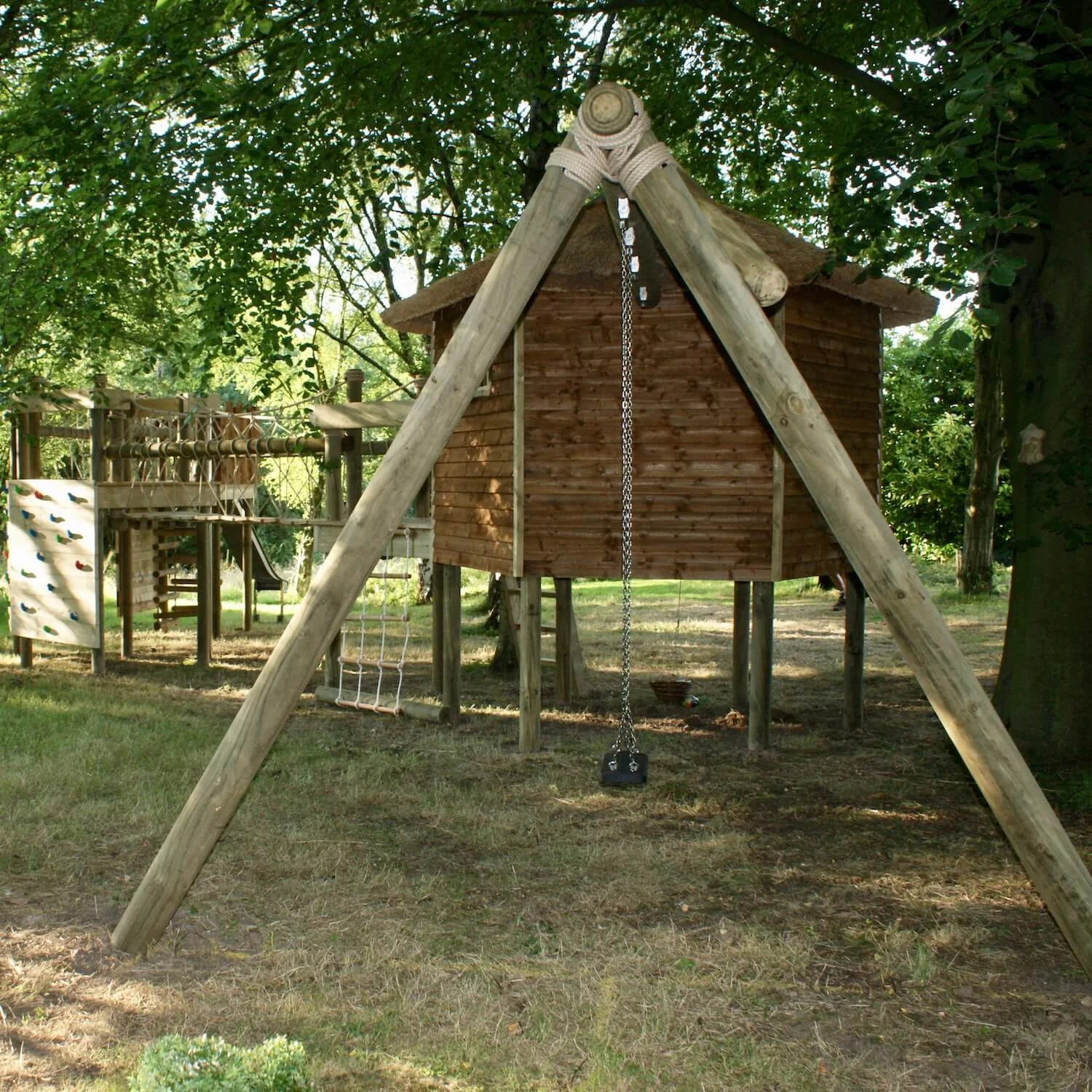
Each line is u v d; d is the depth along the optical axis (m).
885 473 26.47
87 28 11.35
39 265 10.45
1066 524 7.61
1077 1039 4.28
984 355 19.92
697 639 16.38
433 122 11.60
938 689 4.48
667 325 9.20
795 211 13.69
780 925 5.49
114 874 6.05
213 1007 4.45
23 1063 3.96
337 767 8.75
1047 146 5.57
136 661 14.84
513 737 10.09
